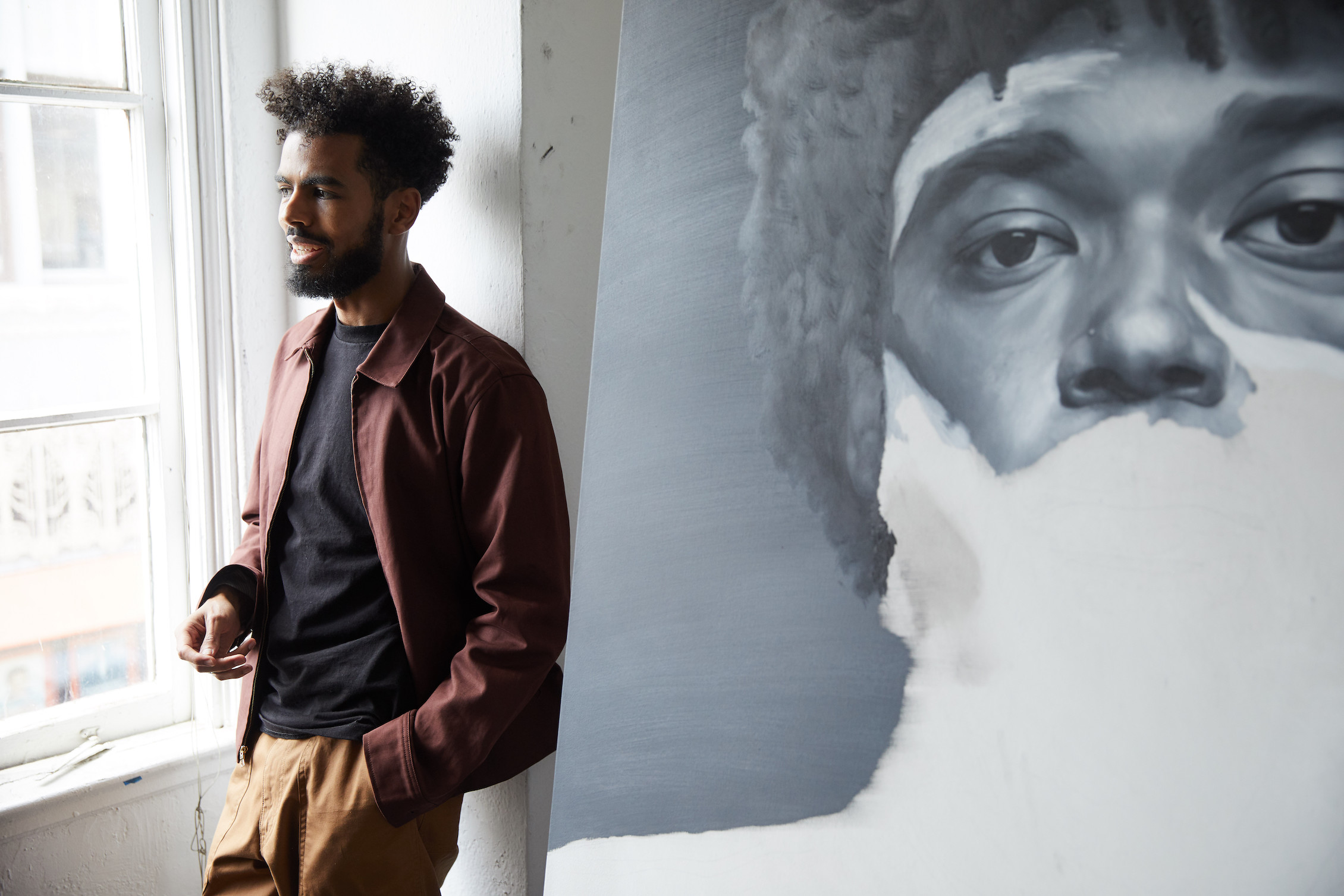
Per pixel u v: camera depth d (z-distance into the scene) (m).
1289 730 0.39
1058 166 0.48
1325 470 0.39
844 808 0.54
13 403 1.45
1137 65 0.46
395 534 1.05
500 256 1.23
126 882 1.50
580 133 1.24
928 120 0.54
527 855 1.28
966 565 0.50
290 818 1.10
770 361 0.62
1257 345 0.42
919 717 0.51
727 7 0.67
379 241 1.09
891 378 0.55
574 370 1.29
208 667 1.12
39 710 1.51
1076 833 0.44
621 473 0.71
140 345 1.57
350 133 1.06
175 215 1.55
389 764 1.01
